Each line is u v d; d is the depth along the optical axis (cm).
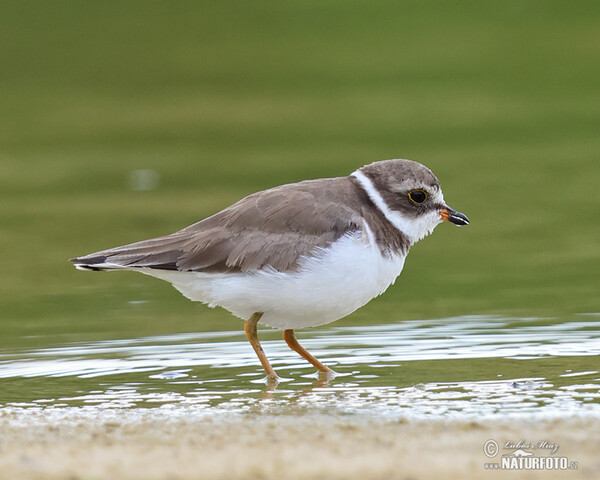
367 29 3350
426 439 810
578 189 2045
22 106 2872
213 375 1098
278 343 1241
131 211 1955
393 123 2575
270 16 3484
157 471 743
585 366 1077
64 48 3275
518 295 1442
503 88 2845
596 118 2555
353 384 1039
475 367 1087
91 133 2603
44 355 1198
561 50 3091
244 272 1069
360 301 1088
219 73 3064
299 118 2655
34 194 2123
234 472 737
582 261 1617
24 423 904
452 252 1717
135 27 3431
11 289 1550
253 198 1112
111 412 946
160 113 2777
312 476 726
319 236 1065
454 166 2217
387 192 1118
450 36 3272
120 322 1362
